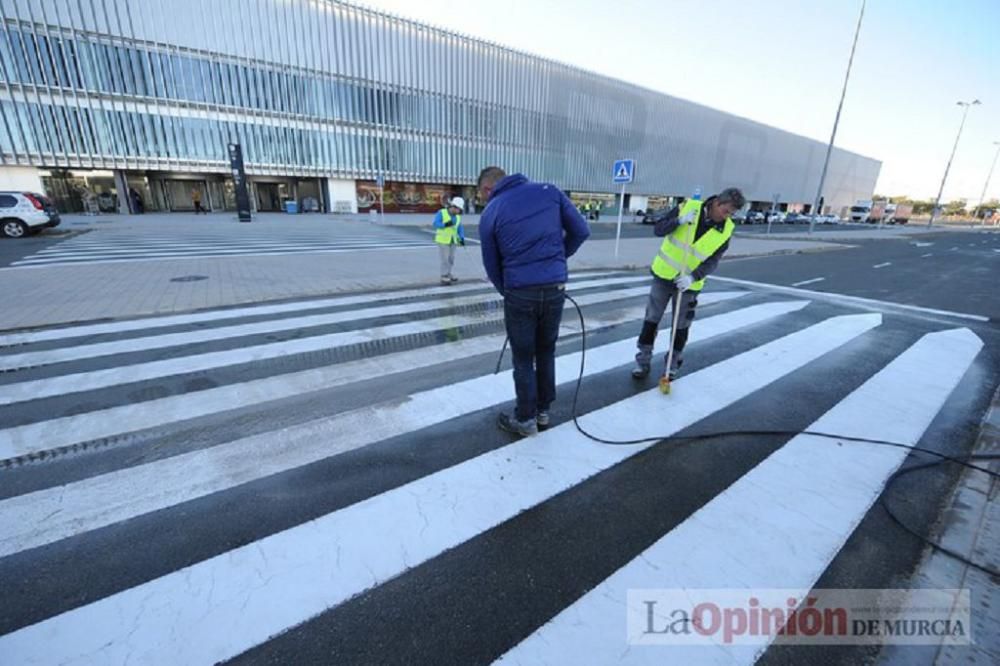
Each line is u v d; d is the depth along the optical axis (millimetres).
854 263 15750
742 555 2188
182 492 2572
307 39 31344
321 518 2373
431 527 2328
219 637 1727
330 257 12414
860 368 4746
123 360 4637
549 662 1659
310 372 4367
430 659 1663
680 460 2986
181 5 27312
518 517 2418
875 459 3045
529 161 43188
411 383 4137
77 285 8141
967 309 8352
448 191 40688
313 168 33531
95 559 2086
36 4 24062
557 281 2941
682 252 3846
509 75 40250
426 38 35719
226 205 34281
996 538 2350
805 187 73188
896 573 2111
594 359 4871
